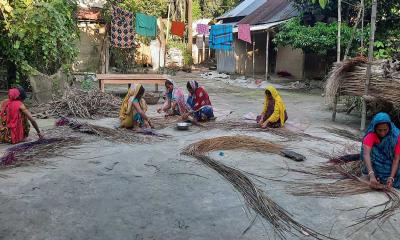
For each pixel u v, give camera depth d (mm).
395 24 13547
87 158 5547
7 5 9359
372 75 7312
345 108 10430
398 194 4383
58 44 10781
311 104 11375
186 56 24344
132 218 3750
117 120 8359
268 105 7789
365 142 4637
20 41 9789
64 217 3744
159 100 11492
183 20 26484
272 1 21000
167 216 3801
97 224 3623
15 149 5840
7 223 3605
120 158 5562
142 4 21141
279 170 5188
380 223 3725
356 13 14398
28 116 6273
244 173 5035
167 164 5328
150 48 23453
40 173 4910
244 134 7195
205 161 5383
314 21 15797
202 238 3406
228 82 17453
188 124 7531
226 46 17344
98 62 19312
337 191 4434
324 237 3467
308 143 6648
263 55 21125
